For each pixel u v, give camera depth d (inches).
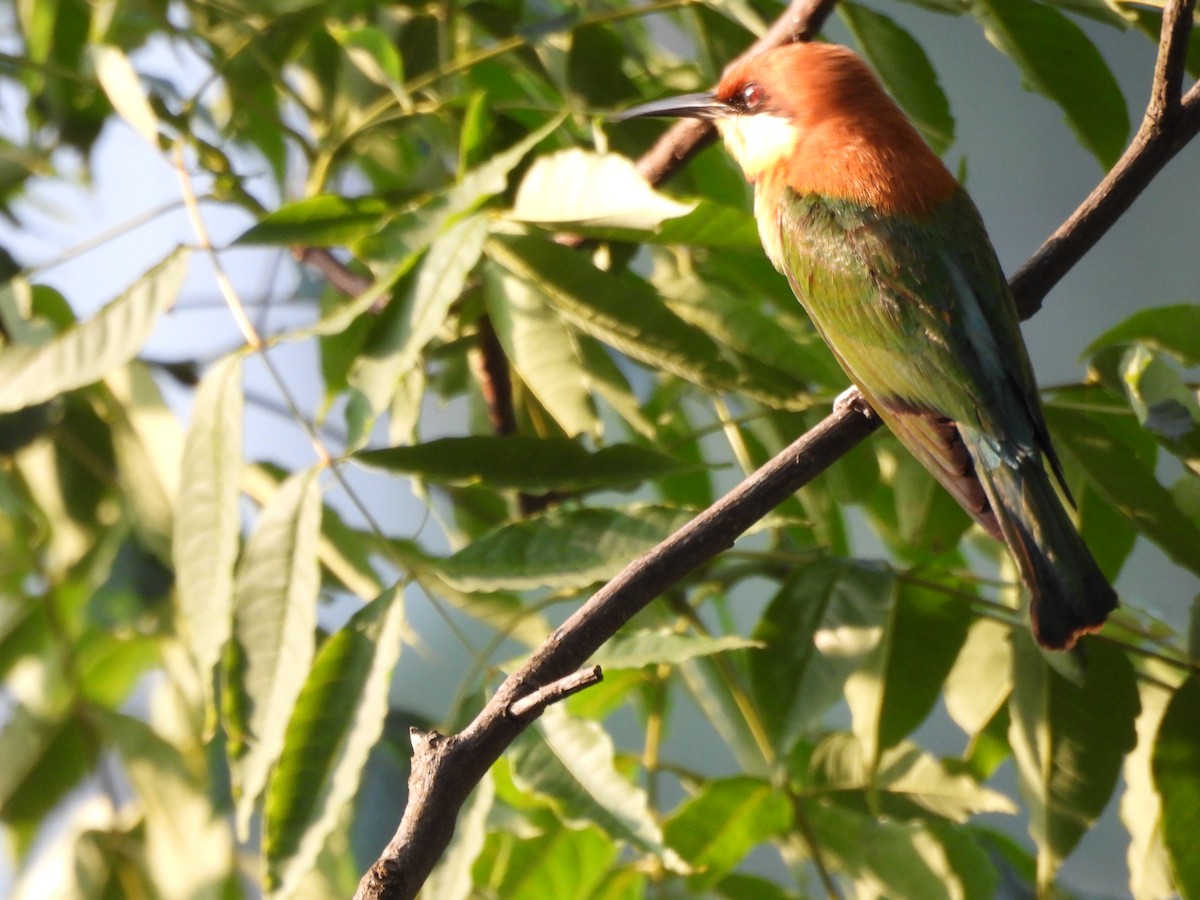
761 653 227.0
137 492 274.7
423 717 266.5
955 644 238.7
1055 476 242.1
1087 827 227.6
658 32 372.2
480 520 297.9
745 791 247.4
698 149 289.4
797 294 281.9
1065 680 233.3
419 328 208.7
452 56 295.0
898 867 252.1
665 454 222.2
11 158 308.2
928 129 281.9
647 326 227.6
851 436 209.5
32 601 280.2
